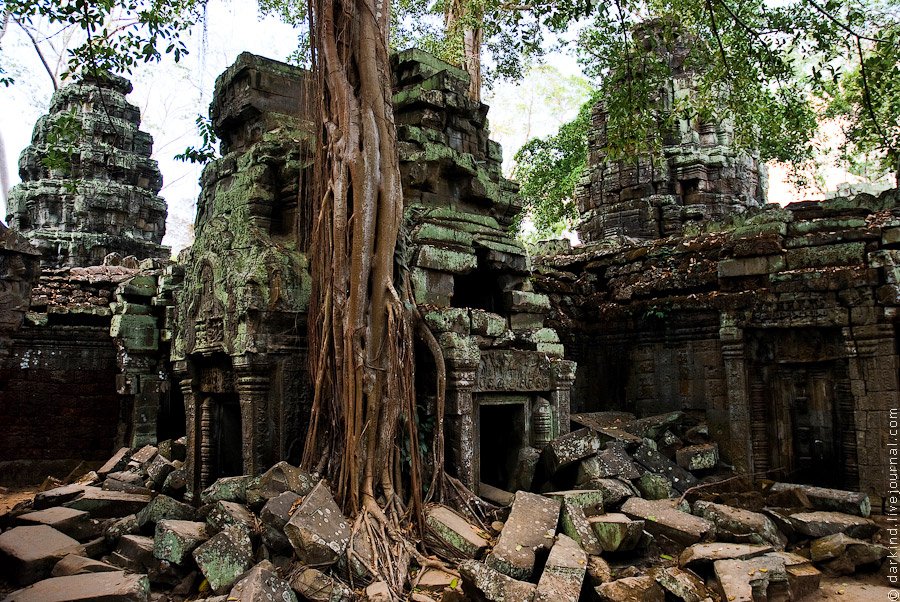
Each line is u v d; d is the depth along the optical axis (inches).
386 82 323.9
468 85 446.6
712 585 267.1
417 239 362.9
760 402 439.8
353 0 321.7
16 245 335.6
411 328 324.8
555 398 387.9
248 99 403.5
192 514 321.7
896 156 448.8
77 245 731.4
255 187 376.8
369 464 291.0
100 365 619.2
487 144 450.3
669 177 663.1
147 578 261.0
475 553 273.7
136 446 540.7
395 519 283.9
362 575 251.9
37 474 583.2
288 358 355.6
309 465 305.6
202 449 394.6
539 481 369.4
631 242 559.5
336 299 303.7
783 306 423.2
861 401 391.5
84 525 339.3
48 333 601.0
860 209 422.9
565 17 419.8
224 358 373.7
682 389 474.6
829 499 355.3
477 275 422.6
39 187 749.9
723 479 410.0
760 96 471.2
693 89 647.1
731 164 661.9
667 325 485.4
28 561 277.1
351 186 310.8
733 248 451.5
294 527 252.2
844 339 400.5
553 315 505.4
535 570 265.9
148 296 569.6
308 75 361.1
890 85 418.3
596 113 722.2
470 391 335.9
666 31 490.9
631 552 298.5
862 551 300.2
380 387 300.0
